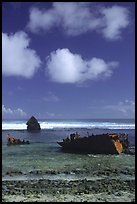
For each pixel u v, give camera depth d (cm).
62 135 5891
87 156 2859
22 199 1379
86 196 1439
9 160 2542
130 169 2158
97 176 1933
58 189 1567
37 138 5106
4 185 1662
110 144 2984
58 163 2411
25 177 1888
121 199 1388
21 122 11025
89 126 9506
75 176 1927
